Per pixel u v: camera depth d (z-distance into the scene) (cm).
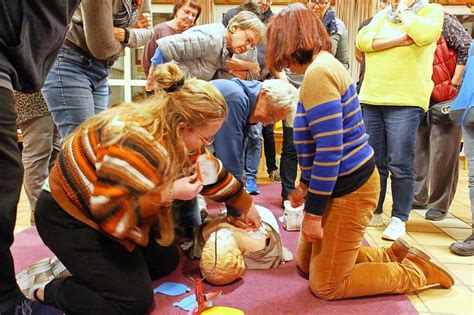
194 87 112
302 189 155
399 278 144
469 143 196
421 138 255
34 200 219
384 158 226
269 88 153
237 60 227
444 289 154
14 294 106
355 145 135
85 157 113
